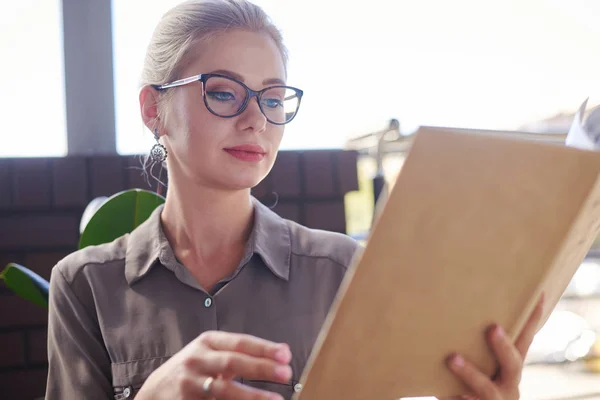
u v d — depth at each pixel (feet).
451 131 1.70
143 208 4.46
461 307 2.02
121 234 4.44
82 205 6.81
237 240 3.24
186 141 2.98
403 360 2.07
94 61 7.42
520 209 1.87
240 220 3.22
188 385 2.03
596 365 8.89
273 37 3.12
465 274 1.95
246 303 3.12
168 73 3.10
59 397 3.18
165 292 3.15
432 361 2.12
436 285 1.93
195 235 3.18
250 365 1.94
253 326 3.10
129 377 3.06
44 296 4.50
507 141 1.75
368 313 1.89
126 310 3.17
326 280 3.27
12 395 6.48
